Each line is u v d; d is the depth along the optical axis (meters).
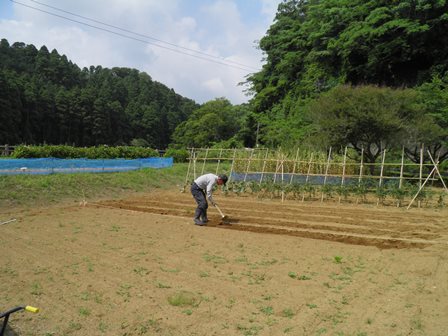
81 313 5.01
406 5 25.03
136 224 10.23
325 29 31.89
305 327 4.66
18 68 75.00
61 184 15.77
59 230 9.45
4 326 3.80
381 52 27.77
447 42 26.14
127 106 82.69
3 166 15.58
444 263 7.05
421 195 13.76
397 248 8.13
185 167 25.11
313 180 18.94
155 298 5.46
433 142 19.91
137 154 28.47
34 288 5.77
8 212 11.88
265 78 44.00
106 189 16.98
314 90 33.69
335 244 8.37
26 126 56.72
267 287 5.89
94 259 7.15
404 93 18.67
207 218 11.16
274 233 9.46
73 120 65.38
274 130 33.44
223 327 4.67
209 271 6.57
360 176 15.44
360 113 17.92
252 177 19.95
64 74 82.31
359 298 5.51
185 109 103.12
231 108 60.09
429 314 4.97
